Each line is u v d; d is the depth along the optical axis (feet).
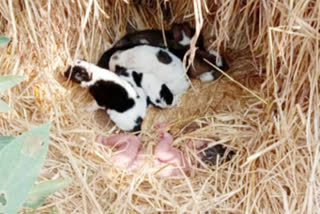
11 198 3.12
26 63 5.56
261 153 5.16
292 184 5.05
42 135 3.28
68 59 5.78
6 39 4.33
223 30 5.44
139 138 5.62
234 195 5.11
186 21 6.41
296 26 4.87
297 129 5.17
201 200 5.10
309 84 5.12
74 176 5.16
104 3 6.04
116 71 5.96
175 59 5.90
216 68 5.71
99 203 5.07
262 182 5.09
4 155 3.19
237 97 5.90
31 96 5.58
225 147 5.46
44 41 5.57
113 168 5.30
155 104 5.82
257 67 5.96
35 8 5.37
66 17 5.67
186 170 5.37
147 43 6.07
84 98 5.83
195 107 5.93
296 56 5.07
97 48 6.15
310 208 4.89
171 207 5.07
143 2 6.49
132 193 5.14
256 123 5.54
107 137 5.55
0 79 4.08
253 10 5.49
